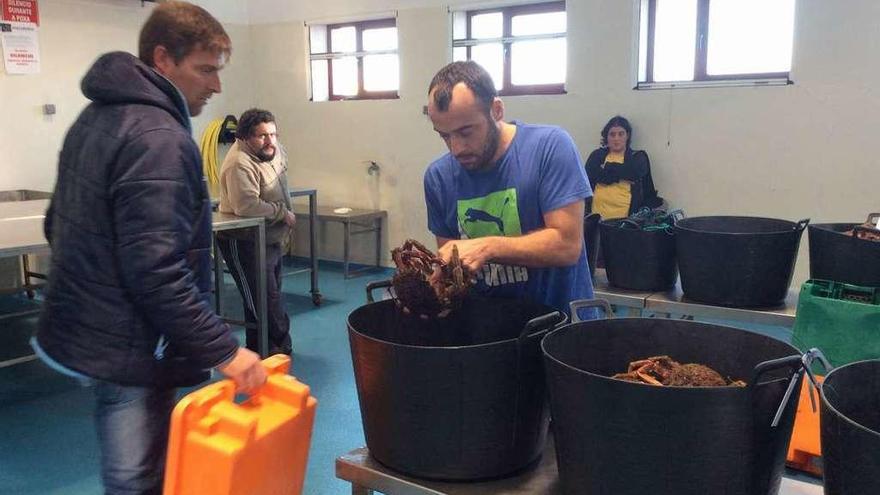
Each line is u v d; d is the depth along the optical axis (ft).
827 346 6.77
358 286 16.99
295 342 12.63
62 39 15.92
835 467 2.52
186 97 4.76
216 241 11.53
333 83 19.36
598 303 4.36
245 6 20.07
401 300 4.00
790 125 13.01
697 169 14.05
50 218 4.71
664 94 14.14
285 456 3.81
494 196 4.43
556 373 2.98
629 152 14.19
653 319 3.76
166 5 4.58
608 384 2.73
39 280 16.08
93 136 4.24
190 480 3.52
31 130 15.61
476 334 4.41
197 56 4.59
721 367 3.61
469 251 3.93
